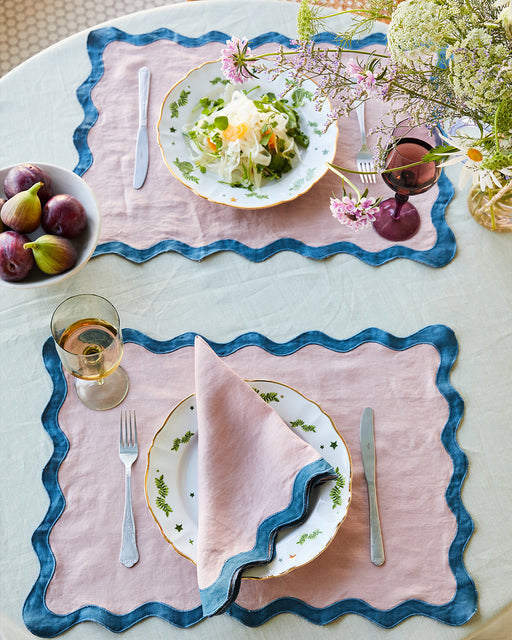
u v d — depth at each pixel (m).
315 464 0.81
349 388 0.95
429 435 0.92
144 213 1.08
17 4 2.10
